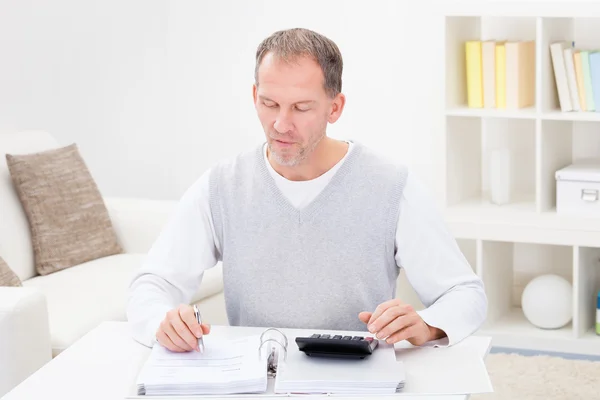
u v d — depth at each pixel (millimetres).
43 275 3625
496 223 3961
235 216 2189
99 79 4703
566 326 4141
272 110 1974
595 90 3916
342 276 2137
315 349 1878
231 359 1888
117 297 3312
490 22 4352
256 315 2176
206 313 3602
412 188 2158
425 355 1952
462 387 1785
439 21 3996
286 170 2146
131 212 3957
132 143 4844
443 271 2117
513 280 4449
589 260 4090
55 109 4555
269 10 4629
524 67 4086
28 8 4383
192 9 4727
